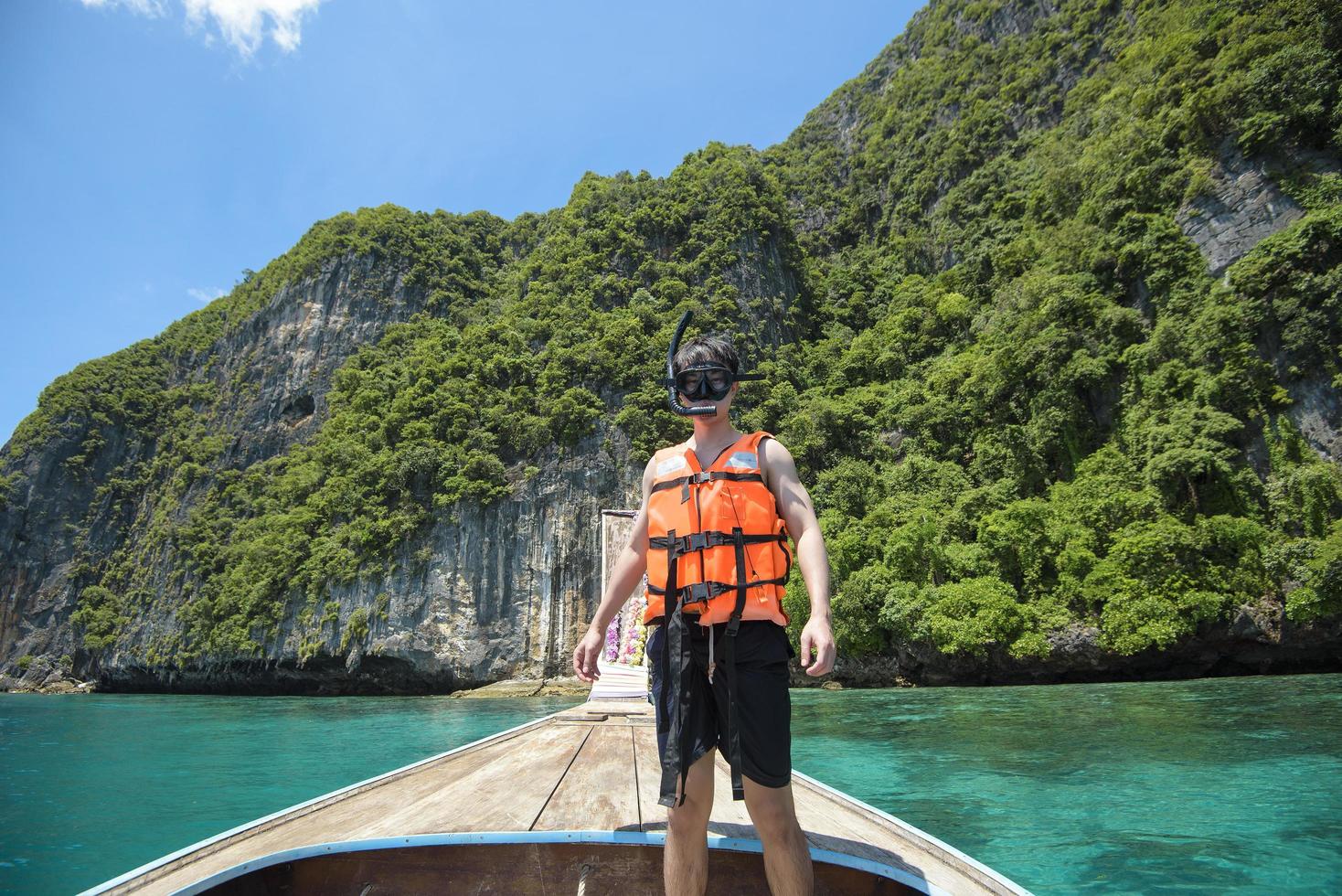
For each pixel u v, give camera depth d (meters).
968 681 25.22
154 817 6.60
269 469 60.69
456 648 37.28
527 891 1.88
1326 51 29.14
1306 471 23.27
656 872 1.88
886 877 1.71
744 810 2.48
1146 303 32.16
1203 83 33.44
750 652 1.56
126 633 56.97
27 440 69.25
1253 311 26.12
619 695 8.62
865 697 18.70
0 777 9.04
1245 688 15.63
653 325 48.16
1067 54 62.34
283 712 21.97
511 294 65.31
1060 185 45.03
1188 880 3.79
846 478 35.59
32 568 64.69
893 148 75.75
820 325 58.91
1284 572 22.03
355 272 69.12
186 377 78.31
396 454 42.56
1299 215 27.73
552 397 44.38
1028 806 5.52
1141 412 29.34
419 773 3.27
